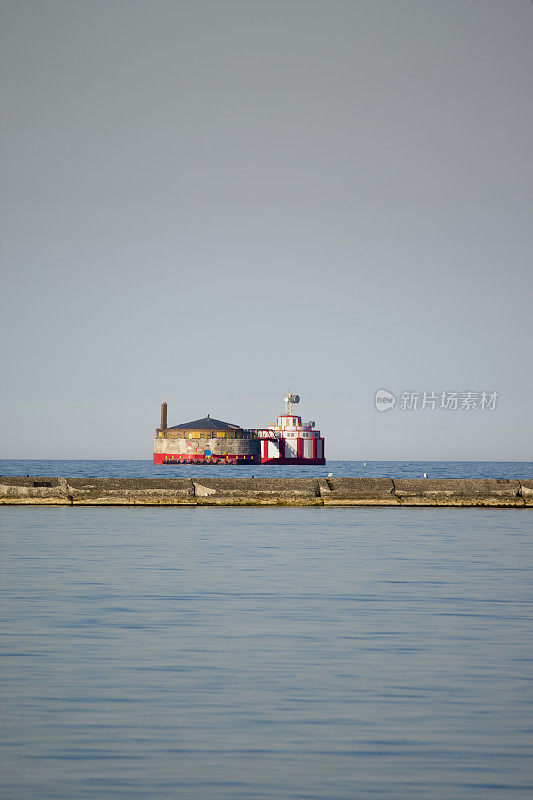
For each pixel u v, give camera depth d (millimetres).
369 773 41219
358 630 70875
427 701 51938
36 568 106750
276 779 40500
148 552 123750
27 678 56312
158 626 72000
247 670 58562
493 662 60688
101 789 39312
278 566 110000
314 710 50156
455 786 39844
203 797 38562
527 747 44469
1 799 38156
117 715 49094
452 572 105125
